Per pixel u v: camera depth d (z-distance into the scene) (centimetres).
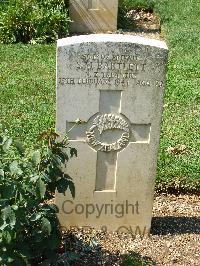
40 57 461
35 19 500
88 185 260
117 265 249
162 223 279
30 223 222
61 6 528
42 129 339
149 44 240
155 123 252
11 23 498
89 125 250
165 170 305
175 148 328
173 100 392
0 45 486
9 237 208
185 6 618
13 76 420
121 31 564
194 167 309
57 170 223
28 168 215
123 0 615
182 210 291
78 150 254
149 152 256
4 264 218
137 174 260
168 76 429
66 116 247
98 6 547
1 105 373
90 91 244
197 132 349
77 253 253
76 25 551
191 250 262
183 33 529
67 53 237
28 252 220
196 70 445
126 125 252
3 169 209
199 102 393
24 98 386
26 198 213
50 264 234
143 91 246
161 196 300
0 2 530
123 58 240
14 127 339
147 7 620
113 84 244
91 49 238
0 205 207
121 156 256
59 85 242
